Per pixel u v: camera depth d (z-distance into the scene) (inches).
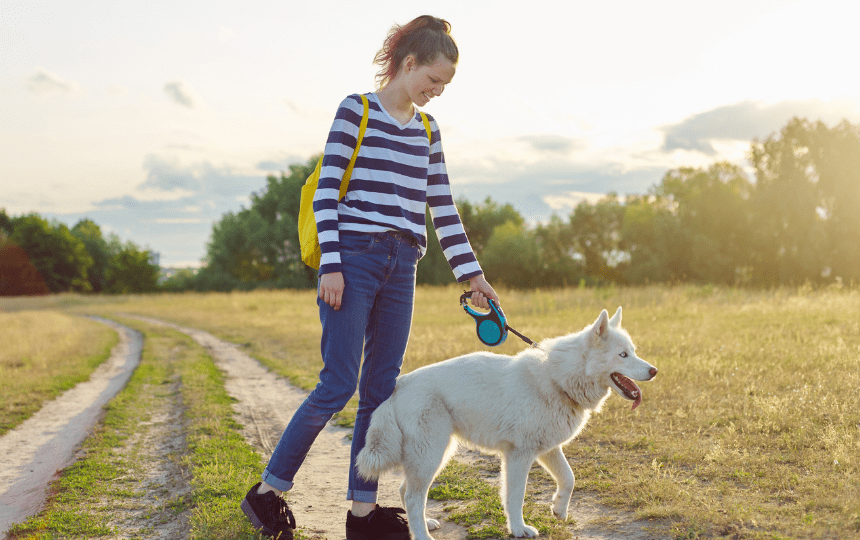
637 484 137.3
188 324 821.9
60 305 1734.7
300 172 2228.1
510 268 2026.3
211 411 254.5
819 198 1288.1
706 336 335.6
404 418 112.1
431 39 104.6
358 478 112.3
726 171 1525.6
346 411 247.8
